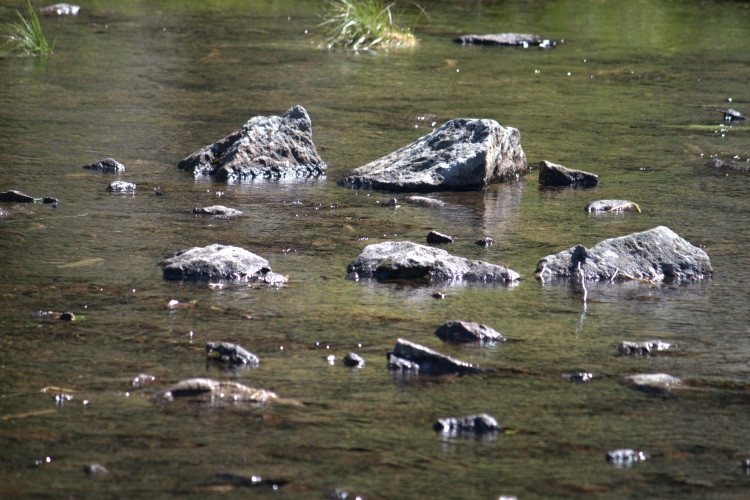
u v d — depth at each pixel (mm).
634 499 11508
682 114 39375
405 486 11672
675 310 17938
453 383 14625
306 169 28938
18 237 21484
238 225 23031
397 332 16531
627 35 62625
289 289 18594
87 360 15062
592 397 14250
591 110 39938
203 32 59312
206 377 14547
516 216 24562
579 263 19922
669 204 26016
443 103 40594
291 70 47906
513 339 16375
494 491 11617
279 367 15008
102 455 12258
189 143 32094
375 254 20000
